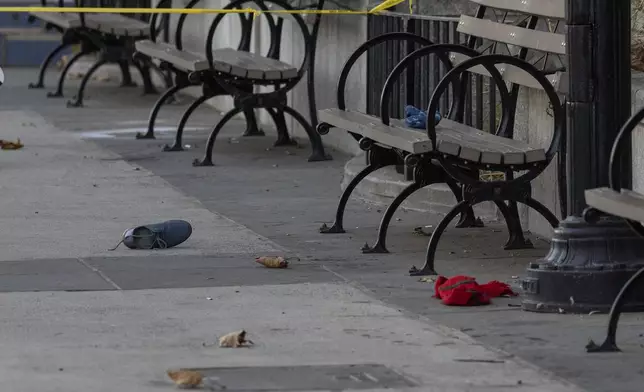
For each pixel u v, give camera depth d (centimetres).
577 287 2192
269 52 4447
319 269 2586
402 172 3356
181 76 4541
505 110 2758
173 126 5009
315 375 1848
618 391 1758
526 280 2234
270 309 2245
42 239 2892
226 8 3928
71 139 4641
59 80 6012
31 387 1795
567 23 2250
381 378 1830
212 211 3275
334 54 4316
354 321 2159
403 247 2797
